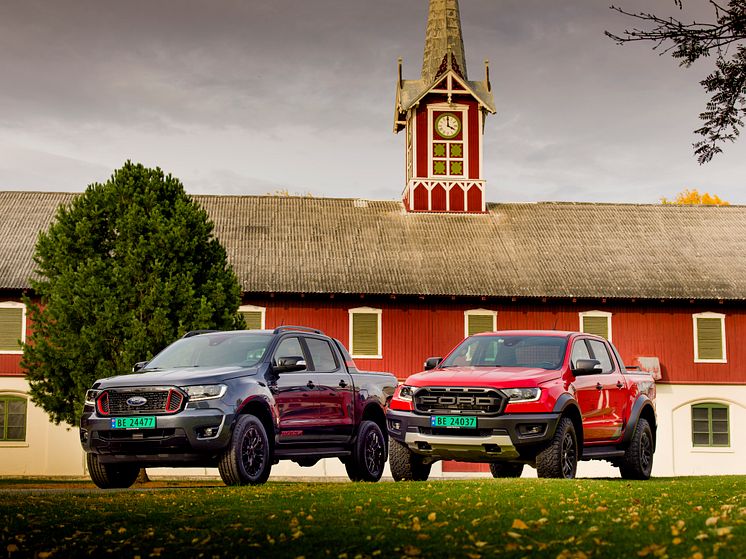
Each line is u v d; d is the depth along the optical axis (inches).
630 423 602.2
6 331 1423.5
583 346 581.3
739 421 1513.3
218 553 292.2
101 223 1065.5
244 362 530.9
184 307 1019.9
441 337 1476.4
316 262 1489.9
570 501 397.1
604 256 1562.5
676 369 1507.1
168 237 1029.2
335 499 413.7
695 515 345.4
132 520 360.2
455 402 515.2
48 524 352.5
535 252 1560.0
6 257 1444.4
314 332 590.2
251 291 1408.7
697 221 1694.1
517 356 561.0
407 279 1467.8
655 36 370.6
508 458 514.6
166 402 482.6
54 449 1409.9
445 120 1707.7
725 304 1515.7
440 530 321.4
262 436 507.5
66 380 1021.8
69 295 1025.5
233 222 1588.3
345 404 581.6
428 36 1786.4
